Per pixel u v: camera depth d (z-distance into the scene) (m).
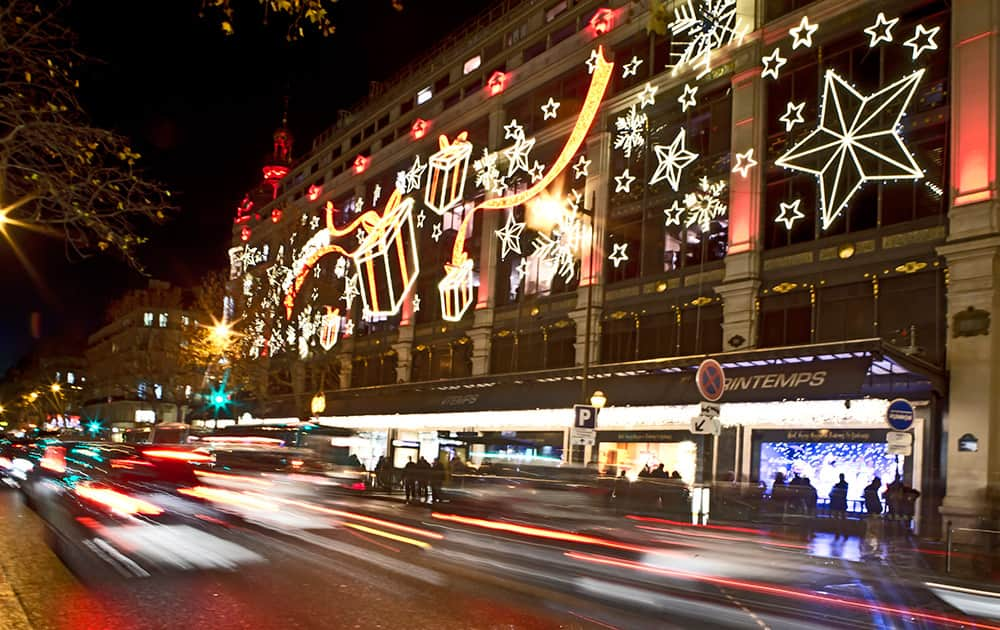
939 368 22.81
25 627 6.93
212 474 29.36
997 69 23.09
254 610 8.71
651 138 33.69
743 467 27.38
